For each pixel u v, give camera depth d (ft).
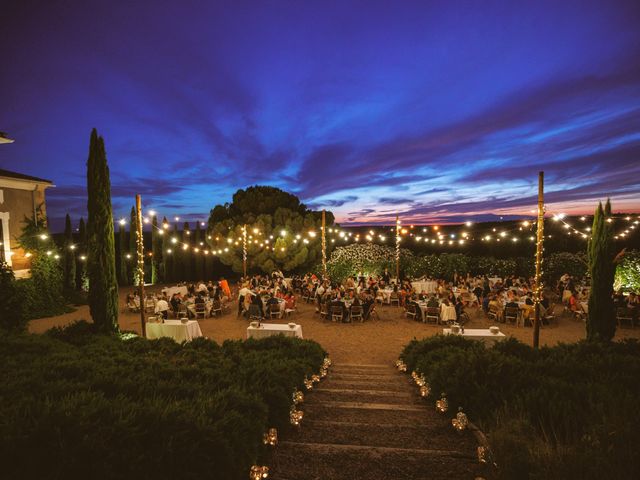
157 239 100.27
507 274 73.67
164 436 9.41
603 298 28.78
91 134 32.09
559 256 72.18
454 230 96.37
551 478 8.92
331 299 51.90
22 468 8.23
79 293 67.97
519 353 22.17
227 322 50.65
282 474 11.53
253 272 97.45
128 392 13.43
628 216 55.47
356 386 24.25
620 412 11.77
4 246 51.78
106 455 8.68
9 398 11.23
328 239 95.55
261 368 17.35
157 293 74.79
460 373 16.96
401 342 40.52
